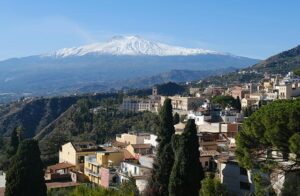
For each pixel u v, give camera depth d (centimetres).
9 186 6738
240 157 4991
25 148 6819
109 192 5491
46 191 6962
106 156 10431
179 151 6228
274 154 4966
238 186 6556
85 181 10412
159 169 6675
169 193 6256
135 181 8200
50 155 13825
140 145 11294
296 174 4900
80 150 11612
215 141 10431
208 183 5850
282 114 4522
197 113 16588
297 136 4306
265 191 5019
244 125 5006
